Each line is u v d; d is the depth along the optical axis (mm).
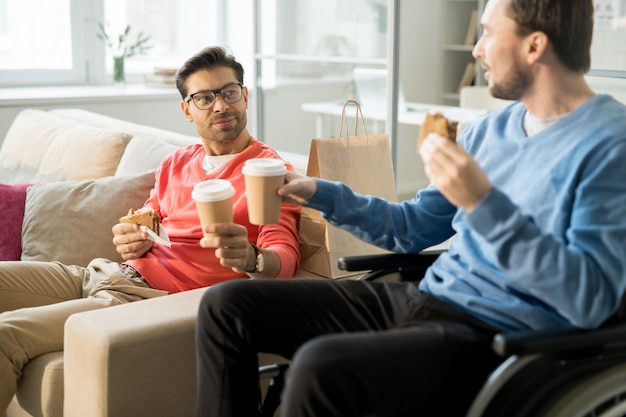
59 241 2373
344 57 4113
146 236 2006
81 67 4781
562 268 1253
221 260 1702
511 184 1484
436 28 5418
